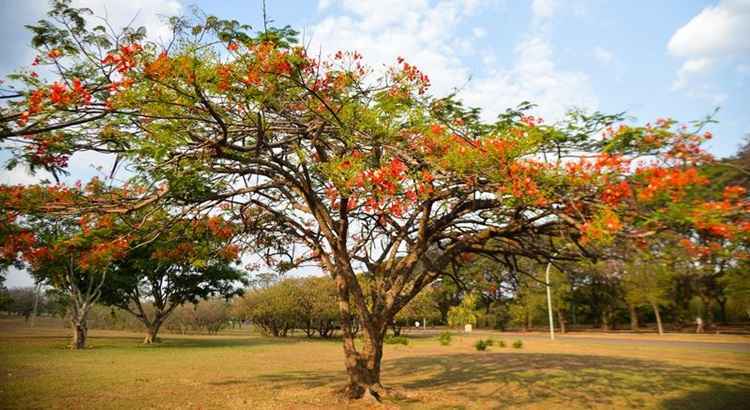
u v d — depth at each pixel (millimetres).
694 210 4266
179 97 6387
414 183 6730
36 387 10328
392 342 28391
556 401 9273
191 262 9422
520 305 40406
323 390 9875
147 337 27641
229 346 25859
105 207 6797
